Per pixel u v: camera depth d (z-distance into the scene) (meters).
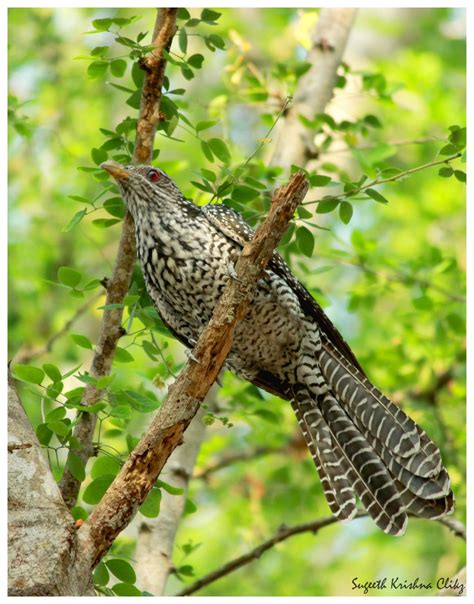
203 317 8.81
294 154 11.08
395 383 12.57
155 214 8.62
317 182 8.31
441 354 12.44
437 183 15.95
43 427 7.55
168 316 8.95
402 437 8.83
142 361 12.66
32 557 6.24
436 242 16.19
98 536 6.67
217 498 14.32
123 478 6.85
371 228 17.00
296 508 13.43
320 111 11.43
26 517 6.38
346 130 10.84
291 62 11.30
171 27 8.34
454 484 11.86
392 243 16.23
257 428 12.14
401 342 12.75
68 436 7.53
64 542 6.38
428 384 12.90
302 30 11.96
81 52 15.70
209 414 8.49
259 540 13.10
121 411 7.58
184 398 7.04
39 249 14.52
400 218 16.36
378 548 15.73
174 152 15.62
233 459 13.39
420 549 15.41
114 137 8.95
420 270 12.12
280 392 9.41
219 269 8.55
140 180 8.55
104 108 16.36
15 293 14.20
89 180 14.72
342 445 9.03
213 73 16.06
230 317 7.16
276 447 13.18
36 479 6.55
